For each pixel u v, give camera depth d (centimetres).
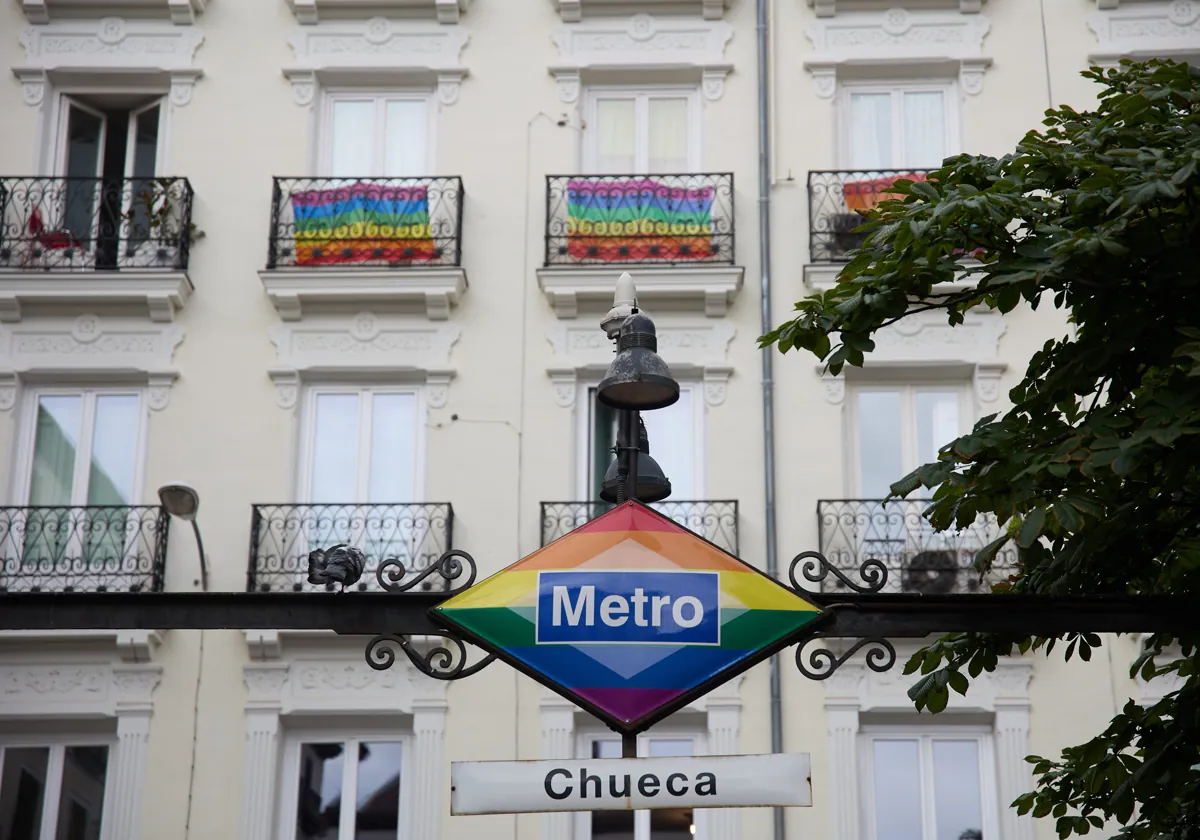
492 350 2058
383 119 2192
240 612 765
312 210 2102
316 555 793
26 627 757
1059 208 1014
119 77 2191
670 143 2173
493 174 2139
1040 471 928
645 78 2186
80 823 1902
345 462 2044
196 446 2030
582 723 1908
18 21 2197
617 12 2194
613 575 779
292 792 1905
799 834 1841
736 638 769
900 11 2178
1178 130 1035
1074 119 1138
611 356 2050
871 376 2044
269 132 2167
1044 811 1082
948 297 1008
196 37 2198
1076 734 1870
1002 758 1862
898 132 2169
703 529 1964
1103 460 891
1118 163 1015
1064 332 2031
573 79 2175
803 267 2058
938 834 1861
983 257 1025
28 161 2150
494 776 731
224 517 1998
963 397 2047
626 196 2098
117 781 1888
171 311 2072
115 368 2055
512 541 1980
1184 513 987
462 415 2031
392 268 2061
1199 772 995
